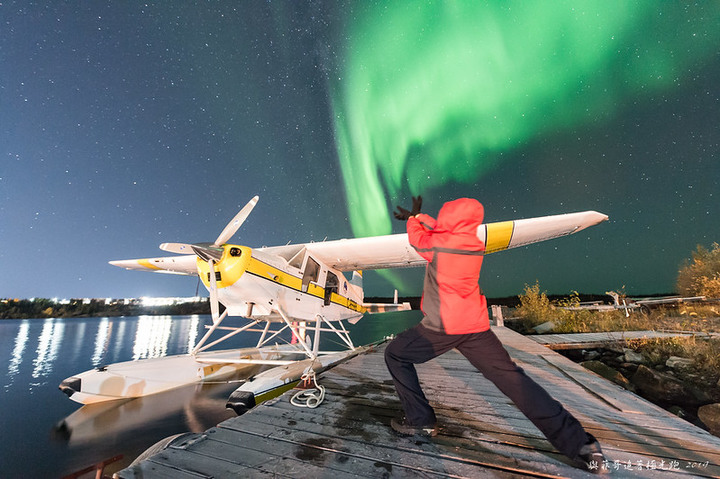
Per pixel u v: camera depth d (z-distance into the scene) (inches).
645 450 67.2
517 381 59.9
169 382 228.4
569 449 56.4
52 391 310.0
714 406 159.9
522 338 268.5
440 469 58.4
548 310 438.0
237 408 158.1
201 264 203.0
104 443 160.7
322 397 99.5
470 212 64.5
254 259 196.7
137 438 164.9
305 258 239.9
